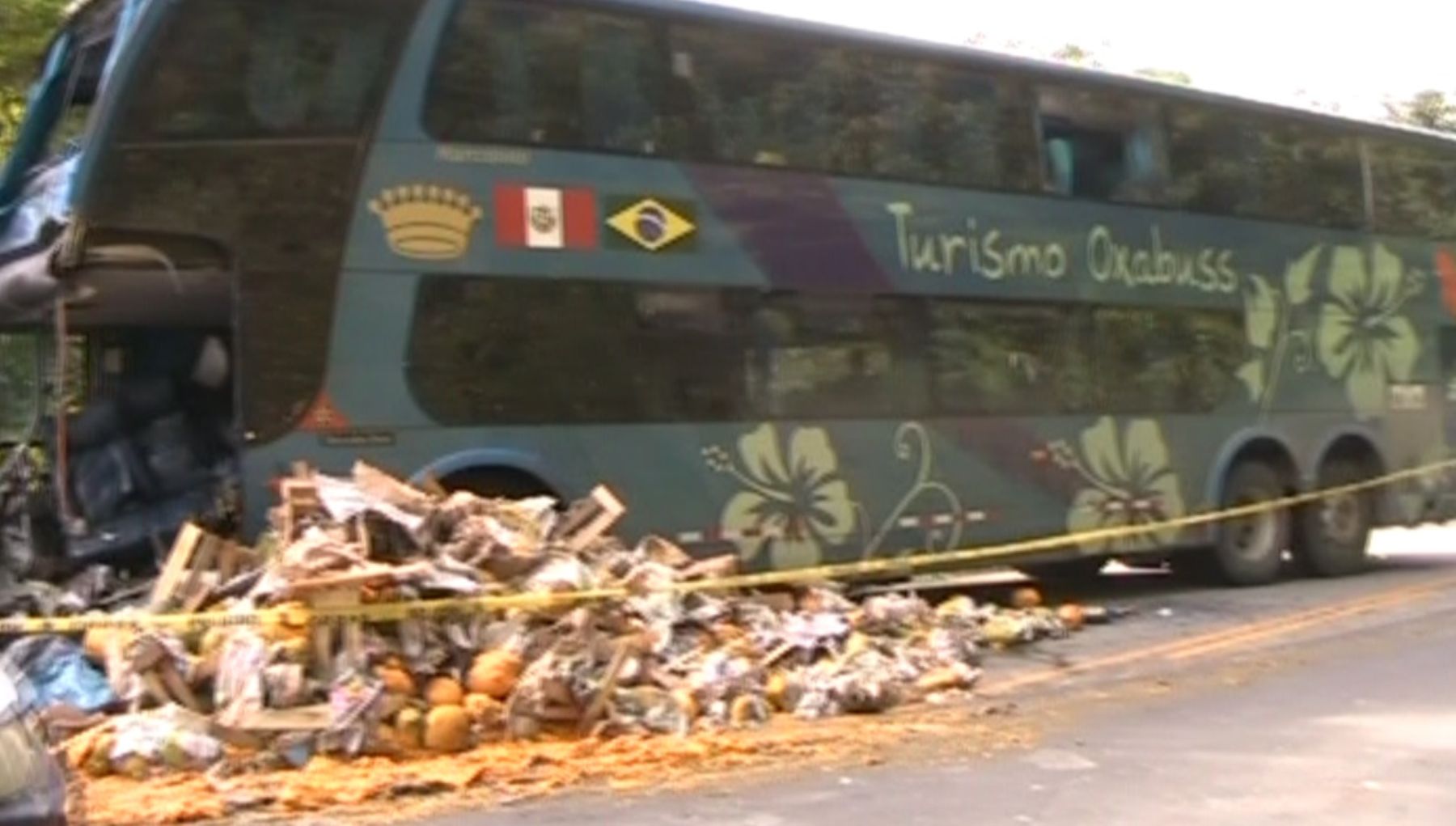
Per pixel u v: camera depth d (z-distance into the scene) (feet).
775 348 43.42
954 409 47.34
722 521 41.88
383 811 25.18
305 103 36.11
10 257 36.83
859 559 44.78
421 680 29.48
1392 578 59.31
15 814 13.34
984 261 48.55
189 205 34.42
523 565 31.73
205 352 38.11
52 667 29.81
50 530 37.42
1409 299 62.75
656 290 41.11
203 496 36.55
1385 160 62.49
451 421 37.35
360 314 36.27
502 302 38.42
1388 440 61.31
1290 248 58.23
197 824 24.43
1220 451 55.06
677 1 42.42
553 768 27.84
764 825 24.36
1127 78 53.47
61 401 35.24
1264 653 41.16
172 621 29.22
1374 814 24.82
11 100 54.49
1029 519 49.06
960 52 48.78
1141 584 57.62
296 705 28.14
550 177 39.50
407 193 37.19
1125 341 52.47
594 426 39.68
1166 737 30.81
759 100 43.91
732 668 33.06
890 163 46.62
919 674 36.45
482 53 38.81
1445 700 34.32
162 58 34.45
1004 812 25.11
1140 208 53.31
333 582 28.96
